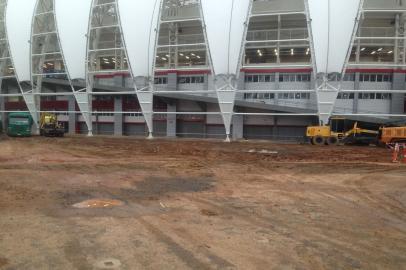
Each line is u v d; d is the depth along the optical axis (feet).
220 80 132.77
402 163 69.72
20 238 24.75
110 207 34.12
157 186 45.24
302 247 23.82
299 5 141.38
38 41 169.99
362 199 39.04
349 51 119.44
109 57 181.06
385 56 151.53
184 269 19.83
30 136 149.07
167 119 165.89
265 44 150.71
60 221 29.07
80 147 101.60
